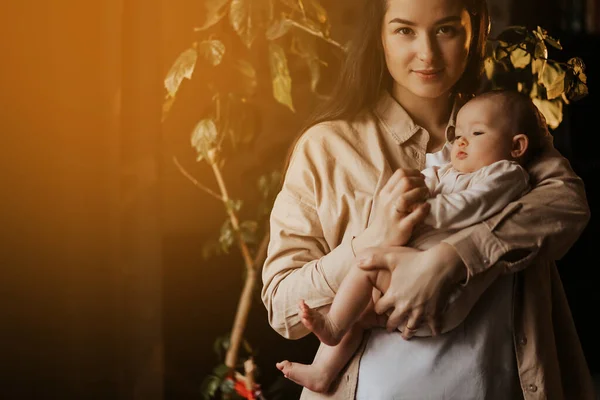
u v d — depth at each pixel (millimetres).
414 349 2004
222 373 3748
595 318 5160
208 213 4141
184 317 4121
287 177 2219
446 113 2297
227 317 4211
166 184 4051
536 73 3062
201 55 3822
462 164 2125
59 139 3650
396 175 2025
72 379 3711
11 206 3615
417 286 1934
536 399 2008
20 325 3648
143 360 3848
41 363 3676
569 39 5348
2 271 3619
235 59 3648
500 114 2115
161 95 3834
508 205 2020
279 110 4180
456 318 1957
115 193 3727
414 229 2039
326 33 3465
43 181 3643
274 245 2168
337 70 3736
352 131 2219
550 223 2018
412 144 2230
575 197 2070
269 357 4258
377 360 2039
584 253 5328
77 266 3699
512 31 2955
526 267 2068
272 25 3348
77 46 3648
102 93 3686
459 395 1974
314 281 2057
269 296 2154
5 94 3574
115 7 3676
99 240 3725
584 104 5441
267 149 4180
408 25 2125
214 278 4180
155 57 3799
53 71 3621
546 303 2094
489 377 1988
